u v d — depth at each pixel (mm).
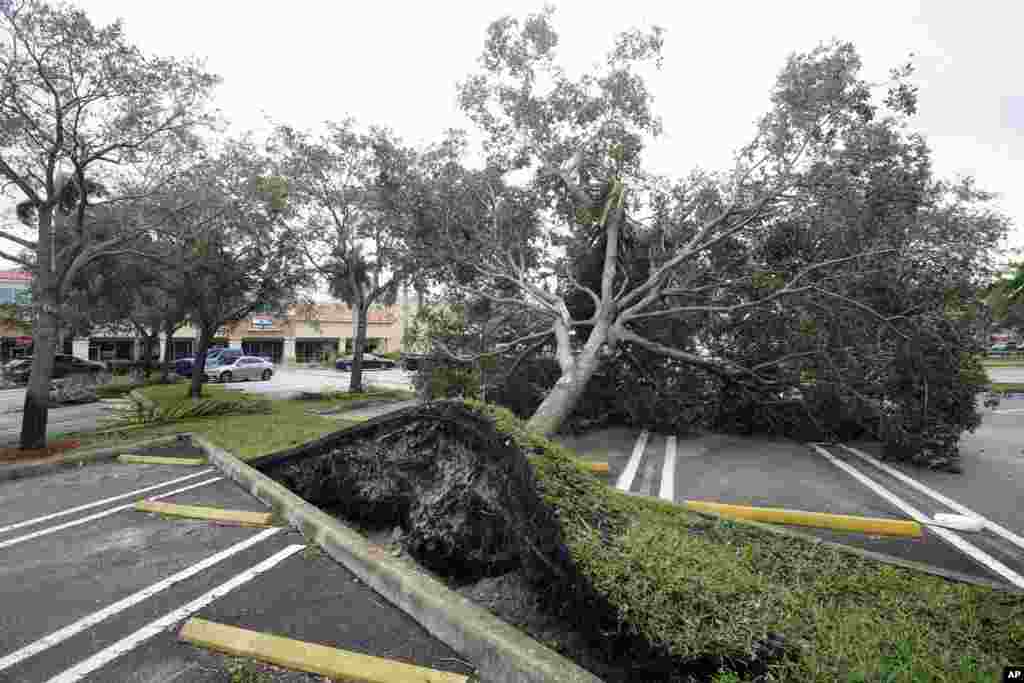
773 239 9156
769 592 2746
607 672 2611
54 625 3072
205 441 8797
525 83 10766
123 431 10453
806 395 9047
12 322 18312
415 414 5035
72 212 10828
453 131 11562
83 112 8844
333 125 15844
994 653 2377
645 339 9852
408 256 11398
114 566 3943
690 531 3881
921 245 7898
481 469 4074
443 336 11656
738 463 7621
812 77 8016
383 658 2701
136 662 2693
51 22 7879
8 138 8453
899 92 7812
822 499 5777
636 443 9250
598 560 2760
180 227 10258
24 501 5863
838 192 8031
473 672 2588
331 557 4113
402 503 5016
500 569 3693
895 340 8016
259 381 26719
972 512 5371
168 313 18500
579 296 11172
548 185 11062
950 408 7367
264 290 15609
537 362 11359
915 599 2922
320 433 9656
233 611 3230
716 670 2236
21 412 14891
